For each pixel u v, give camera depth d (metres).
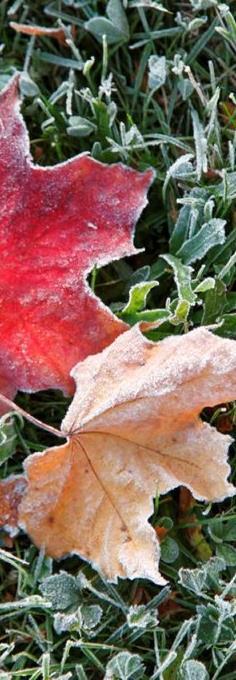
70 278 0.39
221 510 0.40
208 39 0.44
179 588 0.40
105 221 0.40
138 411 0.38
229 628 0.38
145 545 0.38
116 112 0.43
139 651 0.39
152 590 0.40
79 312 0.39
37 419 0.41
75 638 0.39
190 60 0.44
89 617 0.38
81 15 0.45
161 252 0.44
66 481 0.38
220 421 0.41
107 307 0.40
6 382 0.39
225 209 0.42
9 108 0.40
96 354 0.39
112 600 0.38
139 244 0.44
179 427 0.38
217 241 0.41
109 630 0.39
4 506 0.39
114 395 0.38
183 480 0.38
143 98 0.45
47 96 0.45
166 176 0.42
